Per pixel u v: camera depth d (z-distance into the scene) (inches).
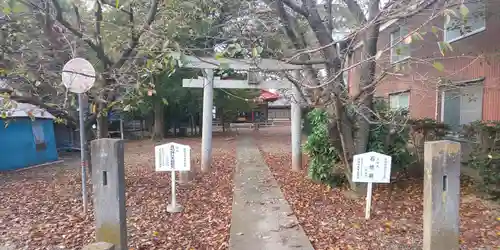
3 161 396.5
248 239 163.6
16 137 413.4
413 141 315.0
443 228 117.8
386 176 188.1
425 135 317.4
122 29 196.7
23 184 313.9
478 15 271.7
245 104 767.7
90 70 175.5
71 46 198.4
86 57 239.9
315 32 207.3
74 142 611.8
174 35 173.6
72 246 160.9
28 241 167.9
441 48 92.4
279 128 1125.1
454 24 259.6
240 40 163.0
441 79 203.5
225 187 279.4
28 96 210.1
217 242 163.2
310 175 283.7
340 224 183.2
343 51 198.2
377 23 141.2
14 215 212.1
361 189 243.0
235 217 198.2
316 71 233.9
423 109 391.5
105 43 218.1
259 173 340.8
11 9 148.6
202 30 215.3
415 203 217.8
